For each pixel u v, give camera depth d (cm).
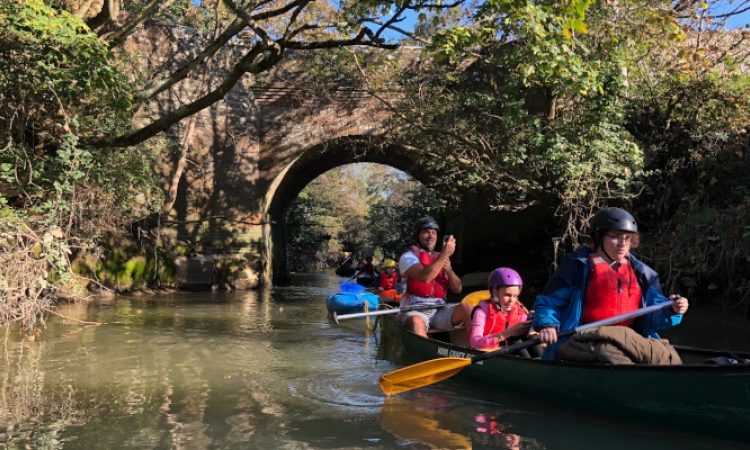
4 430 386
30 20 782
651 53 1131
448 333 673
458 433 385
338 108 1677
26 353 650
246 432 385
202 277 1609
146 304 1185
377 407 446
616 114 1039
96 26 1041
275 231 2034
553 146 1018
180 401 460
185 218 1644
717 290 916
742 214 858
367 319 875
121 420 409
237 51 1675
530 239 1717
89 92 980
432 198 2172
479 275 1642
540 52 849
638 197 1102
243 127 1689
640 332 438
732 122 1009
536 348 528
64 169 898
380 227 3916
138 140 1029
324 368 588
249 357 643
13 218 800
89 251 1301
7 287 754
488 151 1207
